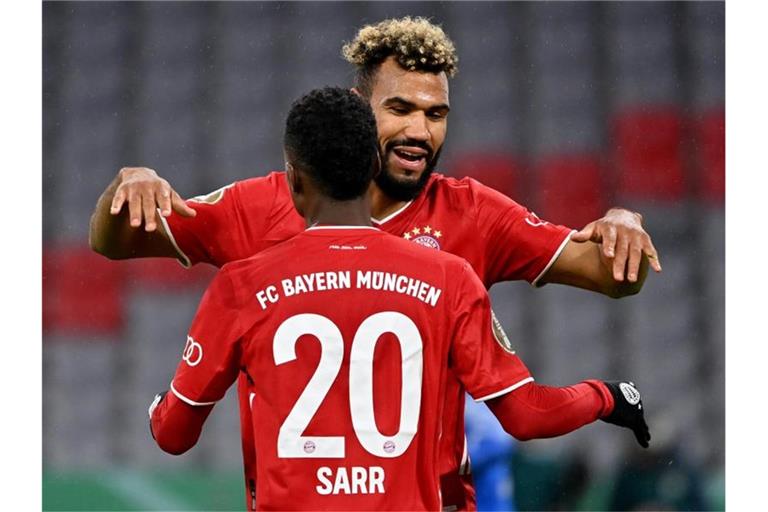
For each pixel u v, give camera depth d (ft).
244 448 40.37
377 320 34.78
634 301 144.15
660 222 149.28
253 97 162.40
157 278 147.54
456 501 41.50
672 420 116.26
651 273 145.69
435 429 35.37
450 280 35.88
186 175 158.81
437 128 41.19
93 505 99.66
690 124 154.51
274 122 161.07
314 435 34.19
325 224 35.94
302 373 34.47
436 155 41.68
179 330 145.38
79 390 142.72
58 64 162.61
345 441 34.17
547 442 116.16
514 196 152.15
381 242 35.81
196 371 36.19
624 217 40.47
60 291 147.33
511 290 142.72
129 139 160.35
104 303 146.72
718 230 148.66
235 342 35.50
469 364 35.83
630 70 158.81
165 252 43.34
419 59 40.63
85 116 160.66
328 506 33.91
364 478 34.06
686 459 102.94
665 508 98.99
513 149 154.30
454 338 35.83
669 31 160.66
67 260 150.10
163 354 144.56
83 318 146.00
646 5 162.09
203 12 166.61
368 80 41.39
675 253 147.23
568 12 162.09
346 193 35.73
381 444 34.24
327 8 166.20
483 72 159.63
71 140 159.33
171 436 37.37
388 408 34.47
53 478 99.96
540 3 163.12
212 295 36.24
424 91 40.57
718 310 143.74
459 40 161.38
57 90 161.38
